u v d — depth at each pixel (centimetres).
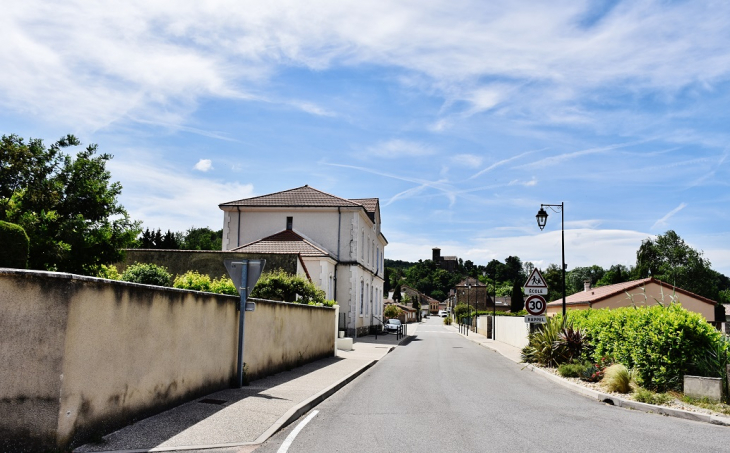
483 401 1116
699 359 1120
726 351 1105
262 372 1279
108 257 1303
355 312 3925
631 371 1230
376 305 5222
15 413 558
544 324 1905
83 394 614
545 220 2062
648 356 1176
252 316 1210
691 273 7688
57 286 579
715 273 7794
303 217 4006
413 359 2278
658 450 686
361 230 4238
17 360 561
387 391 1259
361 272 4212
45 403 567
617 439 751
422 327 8550
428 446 700
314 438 738
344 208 3956
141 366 744
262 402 945
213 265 2620
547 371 1661
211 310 987
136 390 732
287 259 2600
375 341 3647
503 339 3738
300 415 917
